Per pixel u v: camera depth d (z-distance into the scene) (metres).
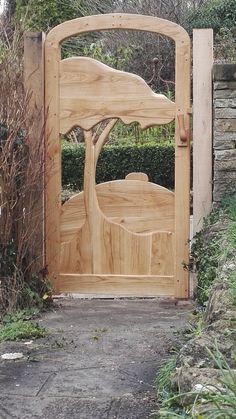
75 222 5.14
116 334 4.05
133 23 5.08
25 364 3.41
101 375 3.21
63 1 16.55
